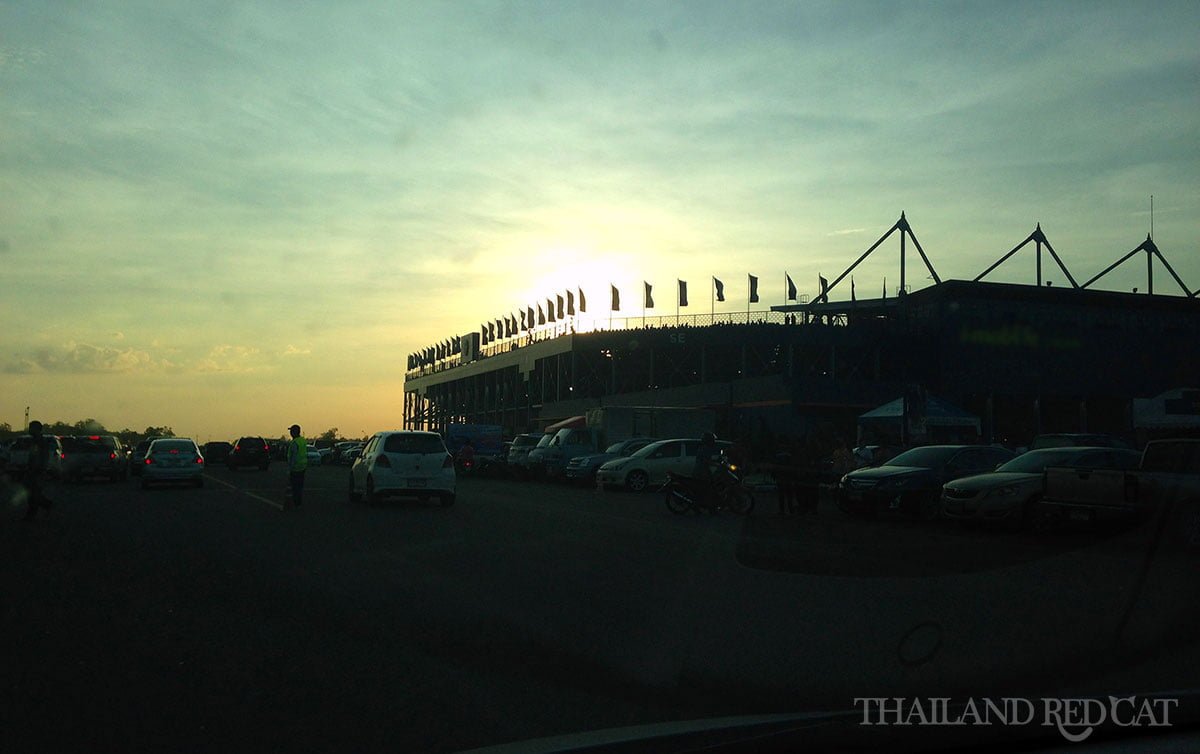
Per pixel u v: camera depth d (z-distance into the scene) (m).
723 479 20.05
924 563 12.04
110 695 5.92
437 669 6.60
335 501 24.03
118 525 17.08
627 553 13.06
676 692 5.98
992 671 6.33
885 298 58.75
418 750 4.89
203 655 7.01
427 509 21.31
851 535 15.72
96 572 11.15
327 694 5.96
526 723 5.34
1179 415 22.97
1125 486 13.98
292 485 20.97
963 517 16.45
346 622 8.24
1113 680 6.03
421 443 22.08
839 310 66.88
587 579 10.66
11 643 7.37
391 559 12.38
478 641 7.50
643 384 80.94
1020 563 11.89
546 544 14.16
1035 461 17.77
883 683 6.07
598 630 7.90
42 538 14.86
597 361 82.25
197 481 30.98
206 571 11.25
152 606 8.95
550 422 78.94
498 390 102.12
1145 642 7.15
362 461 22.86
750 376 72.81
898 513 19.95
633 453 32.53
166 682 6.24
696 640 7.46
